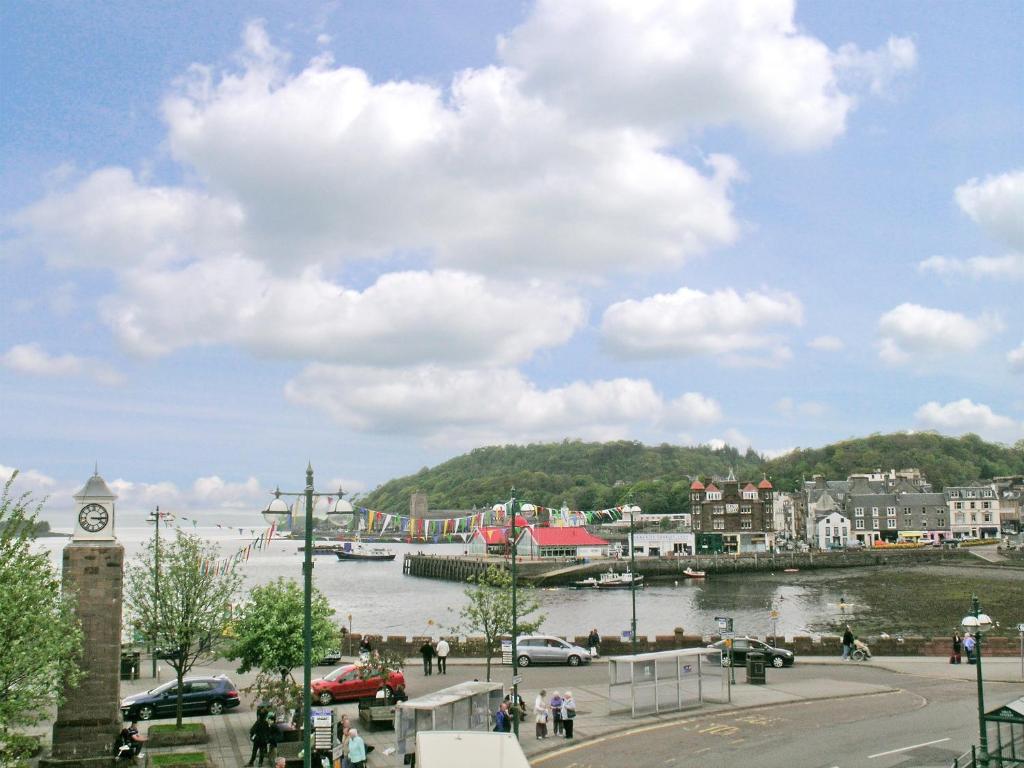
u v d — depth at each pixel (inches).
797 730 1450.5
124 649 2133.4
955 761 1072.8
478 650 2325.3
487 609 1957.4
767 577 6747.1
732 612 4520.2
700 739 1397.6
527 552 7071.9
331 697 1712.6
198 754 1296.8
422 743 855.1
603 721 1541.6
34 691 1032.8
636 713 1573.6
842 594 5290.4
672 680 1635.1
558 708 1439.5
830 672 2091.5
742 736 1413.6
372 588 6245.1
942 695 1764.3
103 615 1307.8
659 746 1354.6
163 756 1283.2
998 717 1085.8
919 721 1507.1
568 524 6919.3
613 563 6668.3
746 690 1834.4
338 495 999.0
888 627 3799.2
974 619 1112.8
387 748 1295.5
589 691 1833.2
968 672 2050.9
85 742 1285.7
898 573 6633.9
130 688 1952.5
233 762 1294.3
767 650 2178.9
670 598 5305.1
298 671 2114.9
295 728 1369.3
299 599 1636.3
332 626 1675.7
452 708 1294.3
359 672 1652.3
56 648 1045.8
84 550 1312.7
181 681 1517.0
